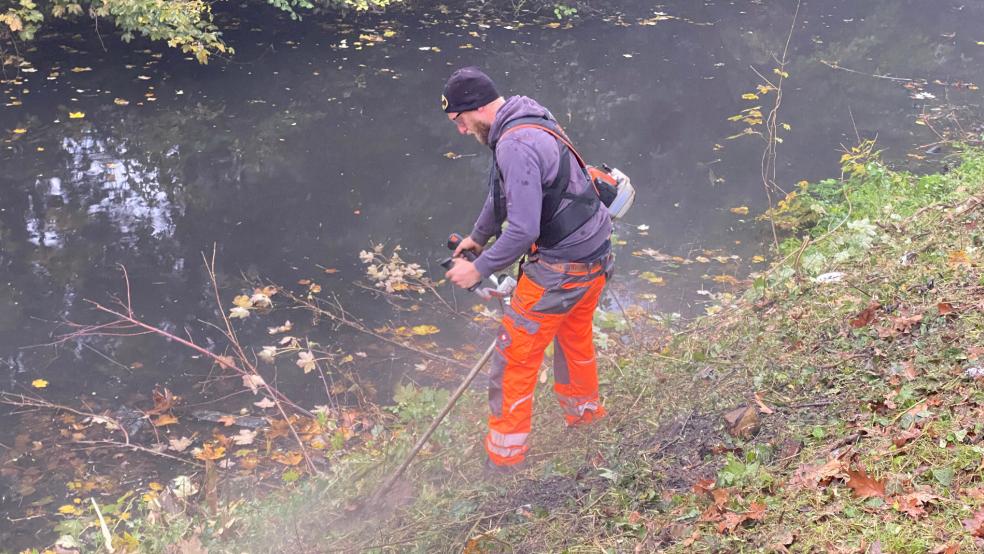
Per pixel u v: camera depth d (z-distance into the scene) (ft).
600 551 9.37
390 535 10.99
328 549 11.18
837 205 23.40
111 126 29.14
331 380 17.10
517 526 10.25
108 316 19.07
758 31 44.65
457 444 13.14
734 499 9.33
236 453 15.11
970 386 9.97
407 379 16.98
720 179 26.91
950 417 9.57
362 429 15.52
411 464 12.75
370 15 43.75
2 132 28.02
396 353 17.97
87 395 16.63
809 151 29.22
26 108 30.07
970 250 14.19
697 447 10.80
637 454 10.97
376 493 12.08
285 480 13.87
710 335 14.55
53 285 20.08
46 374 17.13
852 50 41.81
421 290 20.33
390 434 14.48
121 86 32.68
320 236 22.77
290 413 16.22
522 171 9.53
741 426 10.72
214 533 12.30
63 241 21.95
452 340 18.43
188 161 26.84
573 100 33.73
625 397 12.77
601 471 10.87
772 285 16.03
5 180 24.89
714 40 42.80
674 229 23.48
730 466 9.83
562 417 12.76
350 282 20.71
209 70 34.94
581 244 10.09
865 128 31.22
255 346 18.25
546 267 10.18
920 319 11.90
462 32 42.01
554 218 9.94
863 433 9.87
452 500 11.25
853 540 8.27
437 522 10.92
